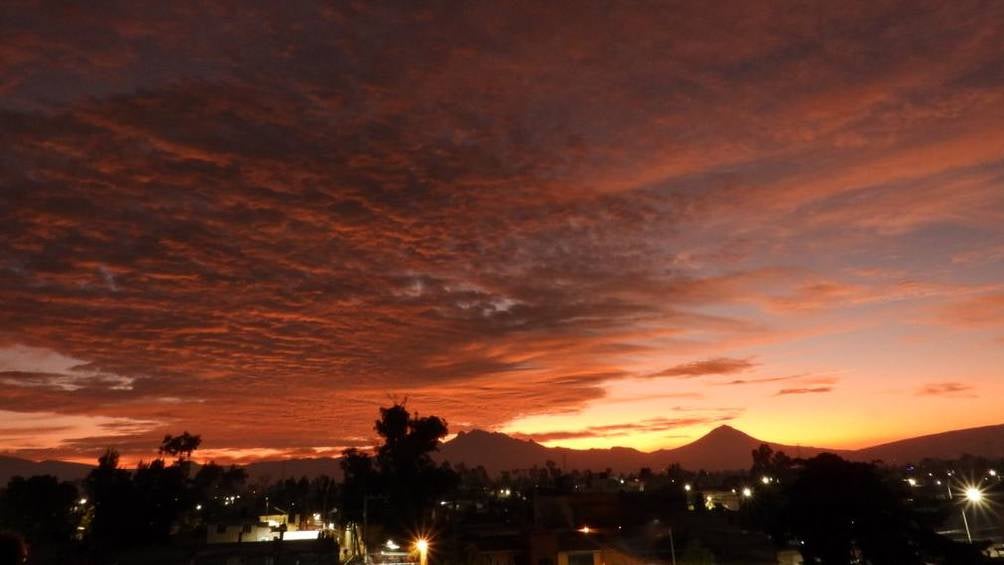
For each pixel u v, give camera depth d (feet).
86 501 270.46
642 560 139.23
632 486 364.38
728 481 404.77
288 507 331.57
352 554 224.12
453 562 166.81
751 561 135.23
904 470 534.37
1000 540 133.90
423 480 231.09
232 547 172.14
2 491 266.98
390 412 238.68
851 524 87.81
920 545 87.81
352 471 237.25
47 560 166.81
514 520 217.56
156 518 205.36
